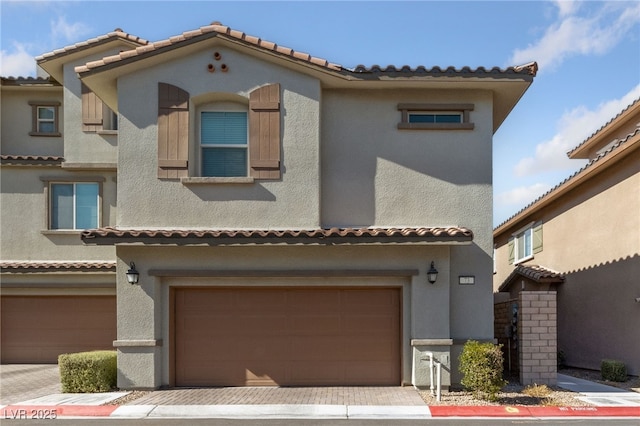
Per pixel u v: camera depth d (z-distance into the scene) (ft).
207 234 36.55
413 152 41.32
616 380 44.01
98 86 41.57
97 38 57.00
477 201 40.88
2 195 56.24
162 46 38.91
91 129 57.16
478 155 41.22
